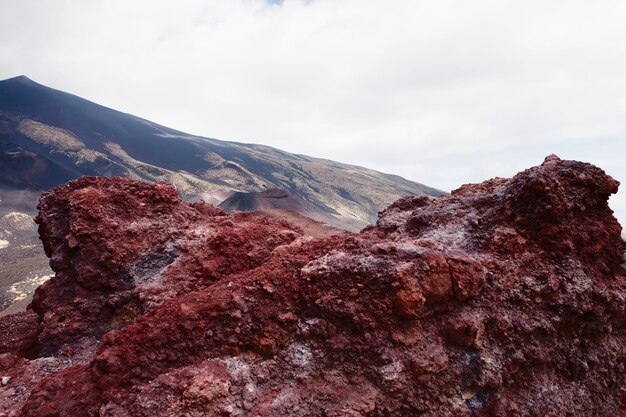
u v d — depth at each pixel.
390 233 9.16
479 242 7.32
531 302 6.50
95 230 10.15
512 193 7.74
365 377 5.75
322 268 6.43
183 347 5.98
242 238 11.12
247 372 5.79
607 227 7.51
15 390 7.28
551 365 6.42
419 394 5.65
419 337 5.93
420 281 6.05
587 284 6.58
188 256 10.57
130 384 5.67
